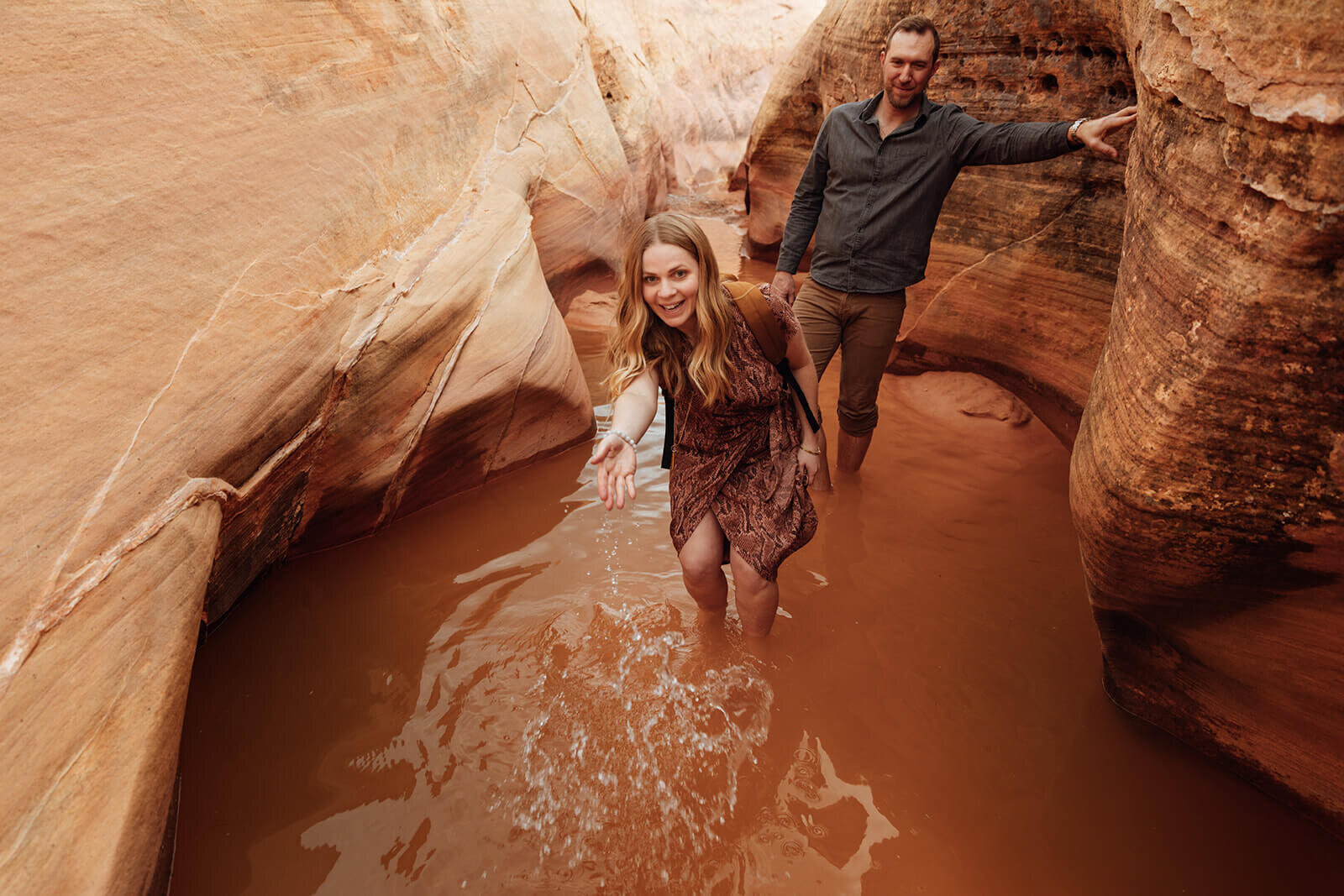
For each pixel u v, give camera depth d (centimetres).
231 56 256
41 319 181
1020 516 381
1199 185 175
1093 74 392
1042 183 406
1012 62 426
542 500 379
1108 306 383
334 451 308
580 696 263
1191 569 198
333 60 310
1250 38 155
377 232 326
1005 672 282
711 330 239
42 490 172
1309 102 142
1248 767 235
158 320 214
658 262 233
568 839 216
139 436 201
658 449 435
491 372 365
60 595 167
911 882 207
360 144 322
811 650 290
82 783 154
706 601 278
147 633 183
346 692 260
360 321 306
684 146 1148
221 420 234
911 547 356
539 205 509
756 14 1288
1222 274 164
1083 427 233
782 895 203
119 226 206
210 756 233
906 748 249
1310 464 165
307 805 221
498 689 265
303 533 319
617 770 238
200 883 197
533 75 523
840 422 406
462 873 205
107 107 208
